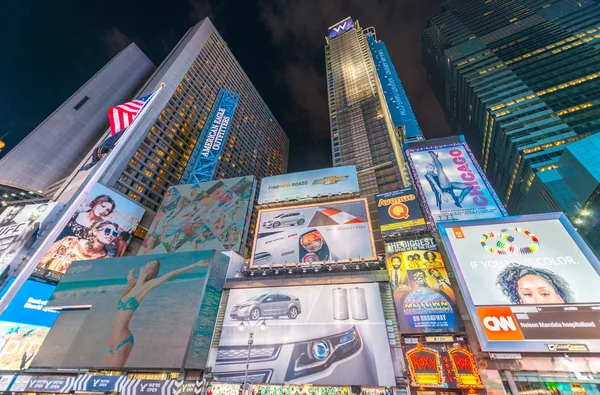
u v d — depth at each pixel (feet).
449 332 85.35
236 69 504.84
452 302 91.04
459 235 104.17
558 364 73.72
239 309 110.52
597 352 71.61
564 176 228.22
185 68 372.99
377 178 244.42
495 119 317.42
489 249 97.66
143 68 479.00
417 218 129.18
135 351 101.45
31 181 299.17
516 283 87.66
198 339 102.32
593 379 69.92
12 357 127.54
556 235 94.99
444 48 519.19
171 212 202.59
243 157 407.44
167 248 179.22
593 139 216.54
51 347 111.04
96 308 117.70
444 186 145.79
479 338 80.07
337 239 134.62
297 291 110.11
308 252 132.98
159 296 114.83
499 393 72.23
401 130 252.62
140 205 234.38
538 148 264.52
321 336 95.20
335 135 322.55
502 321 81.30
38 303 151.12
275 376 89.56
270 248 139.74
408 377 81.15
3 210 214.69
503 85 354.74
